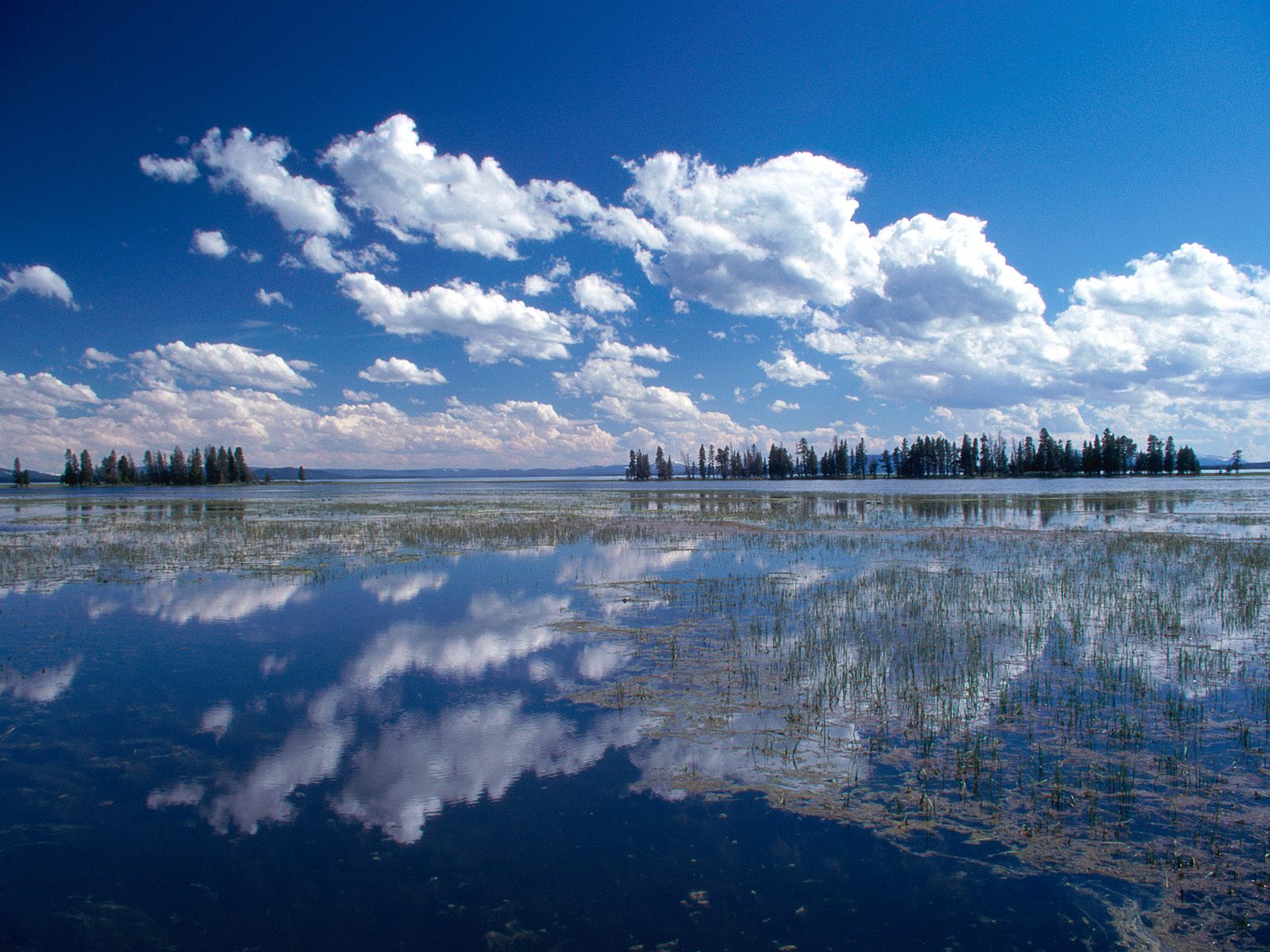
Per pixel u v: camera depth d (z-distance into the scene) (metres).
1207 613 15.96
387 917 6.08
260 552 28.58
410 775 8.58
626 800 7.93
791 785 8.19
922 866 6.66
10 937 5.85
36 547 30.53
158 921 6.09
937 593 18.34
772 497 77.69
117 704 10.98
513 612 17.00
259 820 7.64
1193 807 7.55
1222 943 5.61
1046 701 10.62
